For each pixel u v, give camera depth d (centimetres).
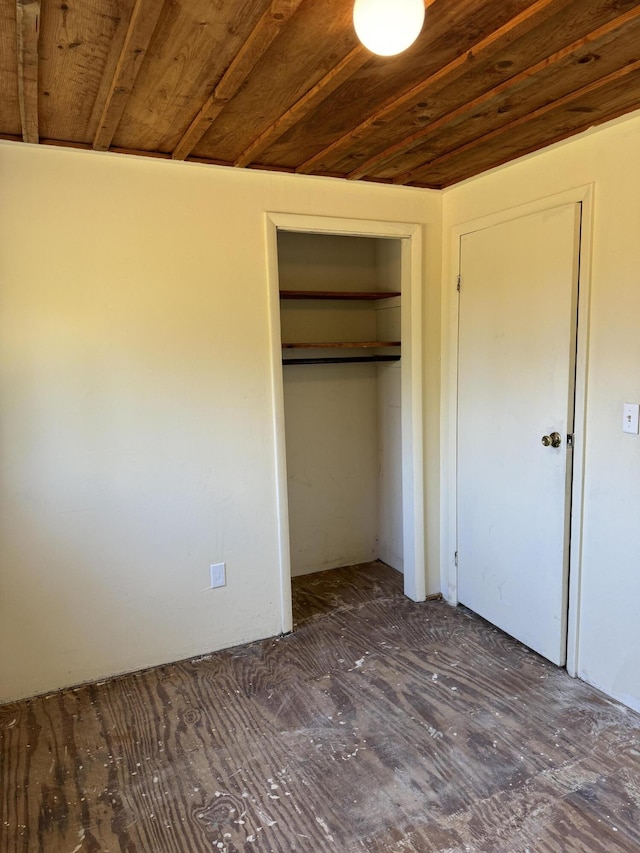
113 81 168
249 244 262
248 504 277
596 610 234
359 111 199
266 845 168
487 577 294
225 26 143
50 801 187
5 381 226
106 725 224
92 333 238
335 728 219
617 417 218
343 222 279
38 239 225
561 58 159
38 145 220
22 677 240
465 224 287
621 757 199
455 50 158
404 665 261
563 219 231
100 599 251
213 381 262
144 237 242
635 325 209
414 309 302
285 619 291
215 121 204
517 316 259
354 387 373
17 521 233
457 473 309
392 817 176
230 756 206
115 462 247
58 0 132
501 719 221
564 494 241
